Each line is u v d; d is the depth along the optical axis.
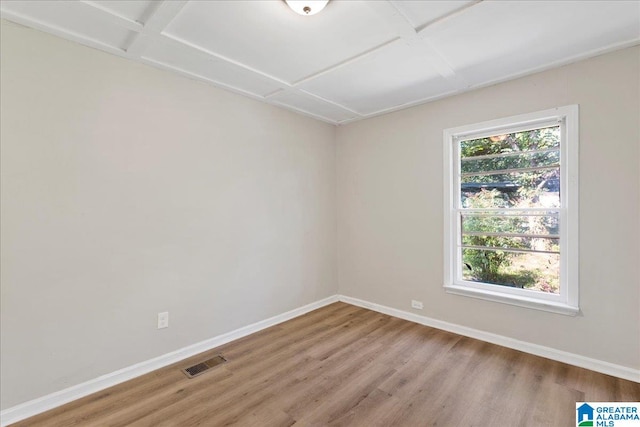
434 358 2.46
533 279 2.60
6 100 1.74
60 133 1.92
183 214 2.52
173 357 2.44
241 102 2.93
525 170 2.62
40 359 1.86
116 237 2.16
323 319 3.36
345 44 2.05
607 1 1.62
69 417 1.80
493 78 2.57
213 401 1.95
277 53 2.16
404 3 1.65
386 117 3.47
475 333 2.84
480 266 2.90
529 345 2.53
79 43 1.99
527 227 2.62
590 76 2.24
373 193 3.61
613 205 2.17
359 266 3.78
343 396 1.99
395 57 2.22
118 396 2.00
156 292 2.36
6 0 1.57
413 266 3.27
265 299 3.15
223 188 2.79
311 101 3.09
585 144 2.26
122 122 2.18
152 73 2.33
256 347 2.70
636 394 1.96
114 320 2.15
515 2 1.63
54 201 1.90
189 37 1.95
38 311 1.86
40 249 1.86
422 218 3.19
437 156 3.06
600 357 2.23
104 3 1.63
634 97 2.08
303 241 3.56
